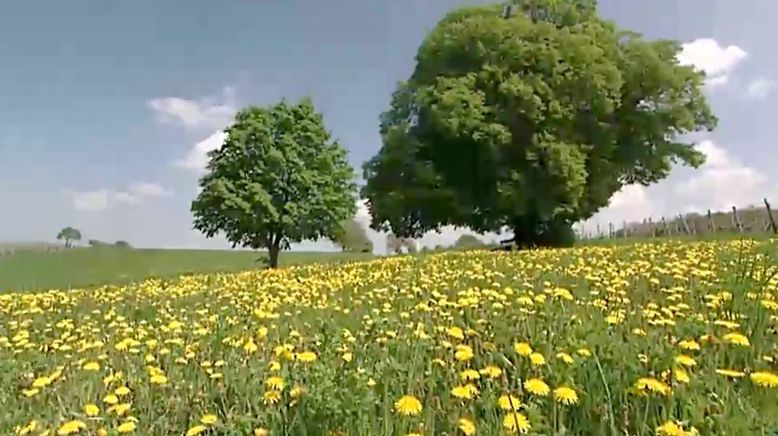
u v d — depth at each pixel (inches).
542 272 374.6
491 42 1224.8
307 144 1530.5
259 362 173.9
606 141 1230.3
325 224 1510.8
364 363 156.9
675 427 98.9
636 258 436.8
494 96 1197.7
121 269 1628.9
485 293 253.6
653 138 1311.5
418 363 148.6
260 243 1480.1
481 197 1222.9
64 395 164.4
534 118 1141.7
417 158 1270.9
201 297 444.5
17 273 1557.6
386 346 174.6
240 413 138.4
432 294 283.4
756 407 112.0
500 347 164.2
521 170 1175.0
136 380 170.6
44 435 134.8
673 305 217.6
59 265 1728.6
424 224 1305.4
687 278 283.1
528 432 106.7
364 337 197.0
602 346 145.8
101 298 506.0
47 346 262.1
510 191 1144.8
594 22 1343.5
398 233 1344.7
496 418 114.2
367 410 115.8
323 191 1512.1
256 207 1439.5
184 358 196.4
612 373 127.3
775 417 106.7
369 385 128.4
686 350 146.9
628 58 1295.5
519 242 1277.1
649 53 1291.8
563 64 1167.6
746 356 141.3
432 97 1213.7
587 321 187.5
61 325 325.7
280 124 1526.8
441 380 139.3
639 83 1289.4
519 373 135.9
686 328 166.7
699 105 1334.9
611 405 114.7
